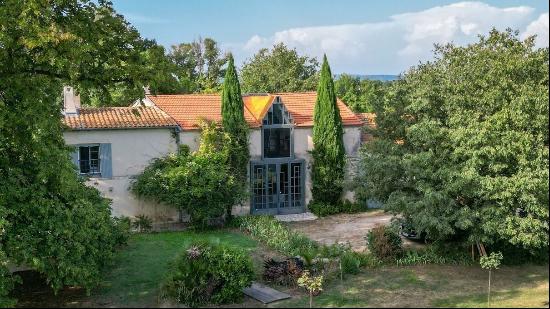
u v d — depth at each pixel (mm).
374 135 22141
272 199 29953
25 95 15539
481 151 17297
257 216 27844
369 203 31734
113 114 27781
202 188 25688
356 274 18672
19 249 14172
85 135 26125
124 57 17562
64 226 14695
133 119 27297
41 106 15570
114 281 17578
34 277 18281
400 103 21016
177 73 18328
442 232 18578
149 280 17641
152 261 20156
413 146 20422
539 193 17047
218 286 15430
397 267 19641
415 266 19766
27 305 15164
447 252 20484
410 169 18719
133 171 27016
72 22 16328
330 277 18016
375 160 20281
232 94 27750
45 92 16641
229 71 27766
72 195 16094
